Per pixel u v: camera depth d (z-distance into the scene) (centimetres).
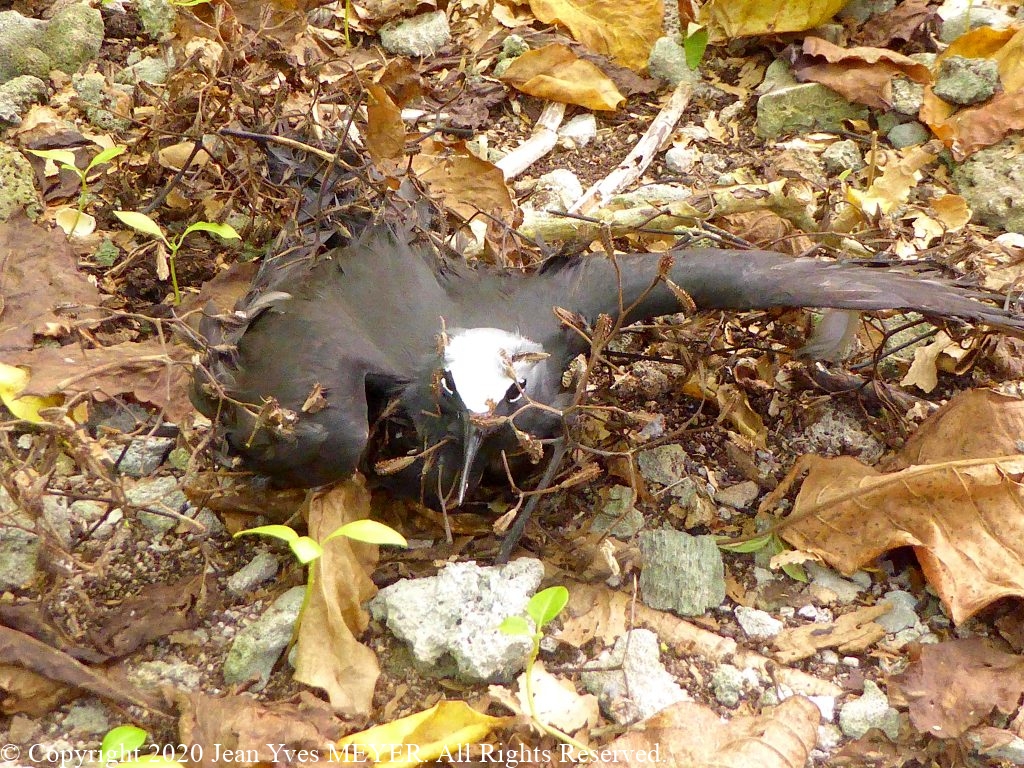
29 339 139
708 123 157
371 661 131
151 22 157
